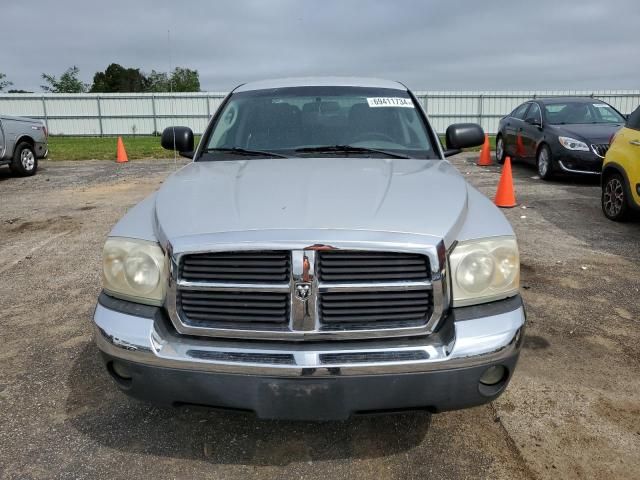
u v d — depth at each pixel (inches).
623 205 260.4
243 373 82.0
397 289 82.9
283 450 99.7
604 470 93.8
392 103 148.3
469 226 91.7
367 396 82.4
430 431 104.7
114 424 107.3
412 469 94.6
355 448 100.0
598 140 367.6
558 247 226.8
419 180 108.0
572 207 306.0
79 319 157.0
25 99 1181.1
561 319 154.9
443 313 85.5
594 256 213.5
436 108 1095.6
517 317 87.4
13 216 298.0
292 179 107.0
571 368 127.6
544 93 1083.3
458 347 82.6
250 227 84.4
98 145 874.1
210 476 93.1
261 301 84.0
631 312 159.6
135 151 733.3
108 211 308.2
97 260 213.6
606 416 108.9
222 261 83.7
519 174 441.4
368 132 137.8
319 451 99.3
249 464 96.0
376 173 111.8
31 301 171.8
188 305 86.0
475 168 498.9
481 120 1103.0
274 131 138.8
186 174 118.4
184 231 86.0
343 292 82.6
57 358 133.9
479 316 85.4
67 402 115.0
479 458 97.2
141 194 365.7
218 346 84.5
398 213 89.2
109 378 124.4
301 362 81.2
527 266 201.5
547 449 99.3
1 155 432.1
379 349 82.7
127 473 93.7
